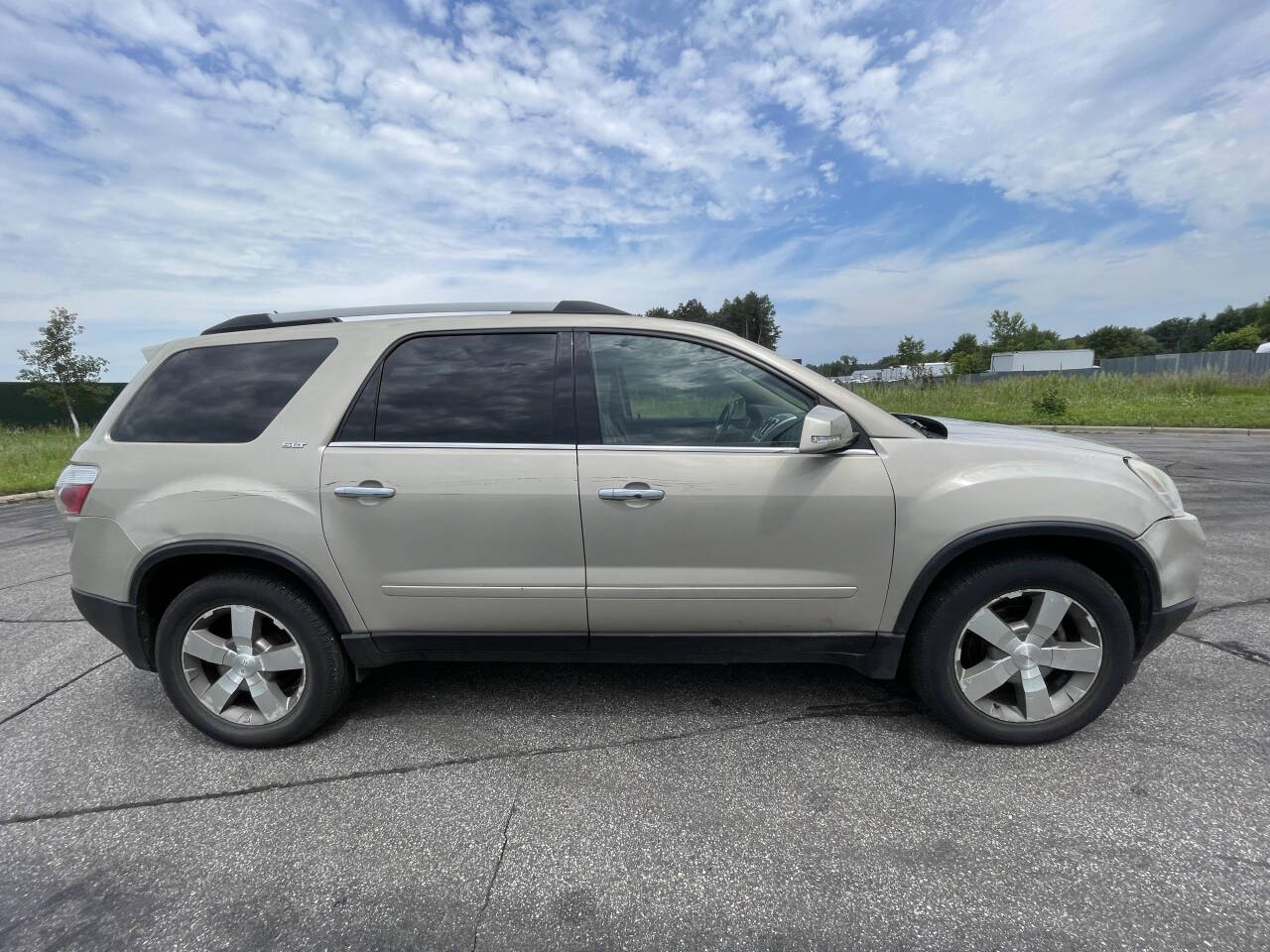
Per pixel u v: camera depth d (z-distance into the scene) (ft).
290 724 9.08
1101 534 8.16
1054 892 6.35
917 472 8.38
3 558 21.08
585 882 6.68
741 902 6.36
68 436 63.00
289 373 9.12
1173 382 70.38
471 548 8.59
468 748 9.11
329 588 8.75
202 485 8.75
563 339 9.03
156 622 9.41
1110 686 8.51
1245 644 11.55
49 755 9.20
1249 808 7.43
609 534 8.48
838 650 8.82
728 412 8.80
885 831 7.28
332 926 6.22
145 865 7.06
